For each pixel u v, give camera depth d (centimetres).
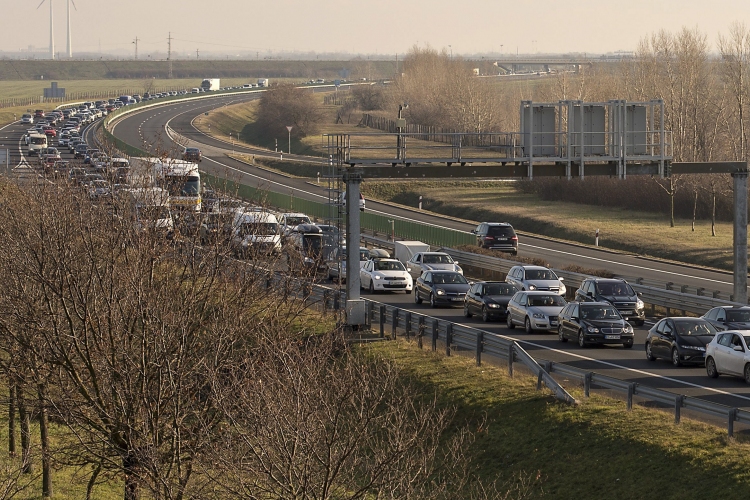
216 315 4672
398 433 4012
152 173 5403
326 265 9144
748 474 4684
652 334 7369
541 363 6631
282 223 11444
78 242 4762
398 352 7525
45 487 5666
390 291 11544
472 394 6494
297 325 6550
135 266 4388
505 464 5634
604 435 5478
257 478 3609
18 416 6450
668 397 5475
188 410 4244
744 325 7450
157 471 3834
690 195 19088
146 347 4347
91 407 4406
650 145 8994
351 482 3806
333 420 3528
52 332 4453
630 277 11569
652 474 4972
